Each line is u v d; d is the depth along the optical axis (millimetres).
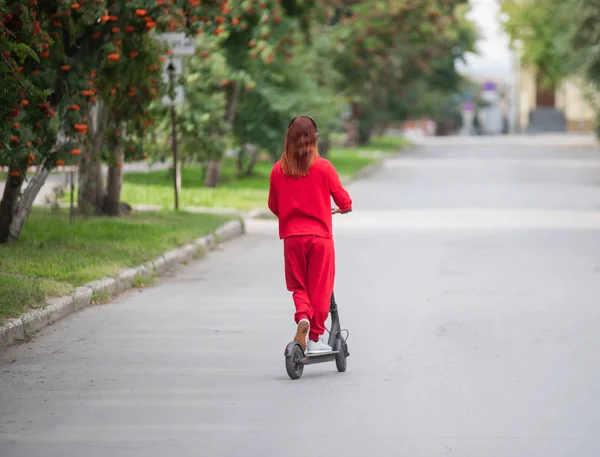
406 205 45969
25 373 15070
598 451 11305
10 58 18562
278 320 19328
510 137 187750
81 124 23156
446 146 136750
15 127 19312
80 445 11523
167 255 26312
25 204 26969
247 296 22141
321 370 15320
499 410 12984
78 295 20391
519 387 14172
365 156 94312
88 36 24094
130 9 23844
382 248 30328
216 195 46125
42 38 19516
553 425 12305
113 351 16594
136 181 52562
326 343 16625
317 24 57250
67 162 22812
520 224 37250
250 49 48250
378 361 15852
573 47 85688
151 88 27141
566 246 30750
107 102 27594
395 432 12016
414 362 15750
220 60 46531
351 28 69125
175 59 36000
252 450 11328
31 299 19047
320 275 15000
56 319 19094
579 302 21203
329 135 67062
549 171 75000
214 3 24266
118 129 30078
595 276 24844
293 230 14984
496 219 39156
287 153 15023
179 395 13797
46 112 19781
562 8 87688
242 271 26016
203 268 26578
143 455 11148
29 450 11336
